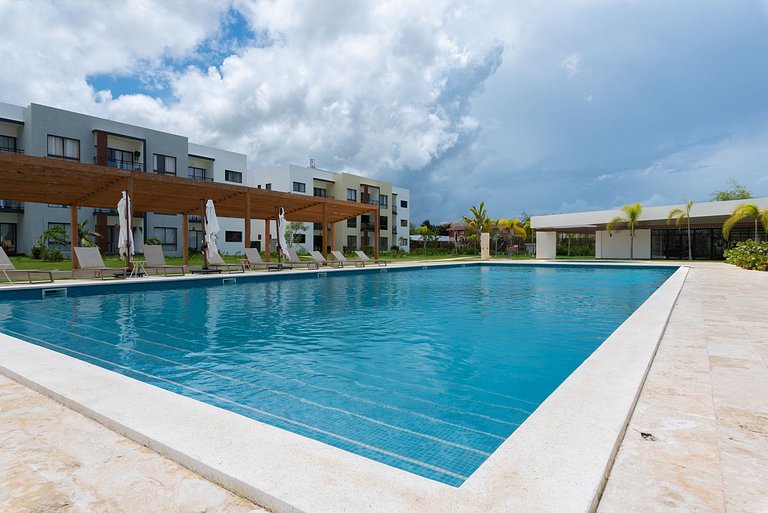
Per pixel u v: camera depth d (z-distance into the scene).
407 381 3.42
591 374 2.61
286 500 1.33
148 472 1.61
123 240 10.62
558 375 3.59
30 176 10.22
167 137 24.33
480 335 5.14
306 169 33.16
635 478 1.54
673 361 3.11
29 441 1.86
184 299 8.18
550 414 1.99
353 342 4.77
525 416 2.74
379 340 4.86
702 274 12.63
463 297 8.78
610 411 2.03
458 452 2.24
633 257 27.83
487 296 8.93
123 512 1.38
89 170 9.95
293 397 3.07
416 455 2.21
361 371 3.69
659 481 1.52
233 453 1.65
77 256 10.27
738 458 1.69
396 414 2.77
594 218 26.89
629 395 2.25
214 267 13.26
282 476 1.48
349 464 1.57
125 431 1.91
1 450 1.78
